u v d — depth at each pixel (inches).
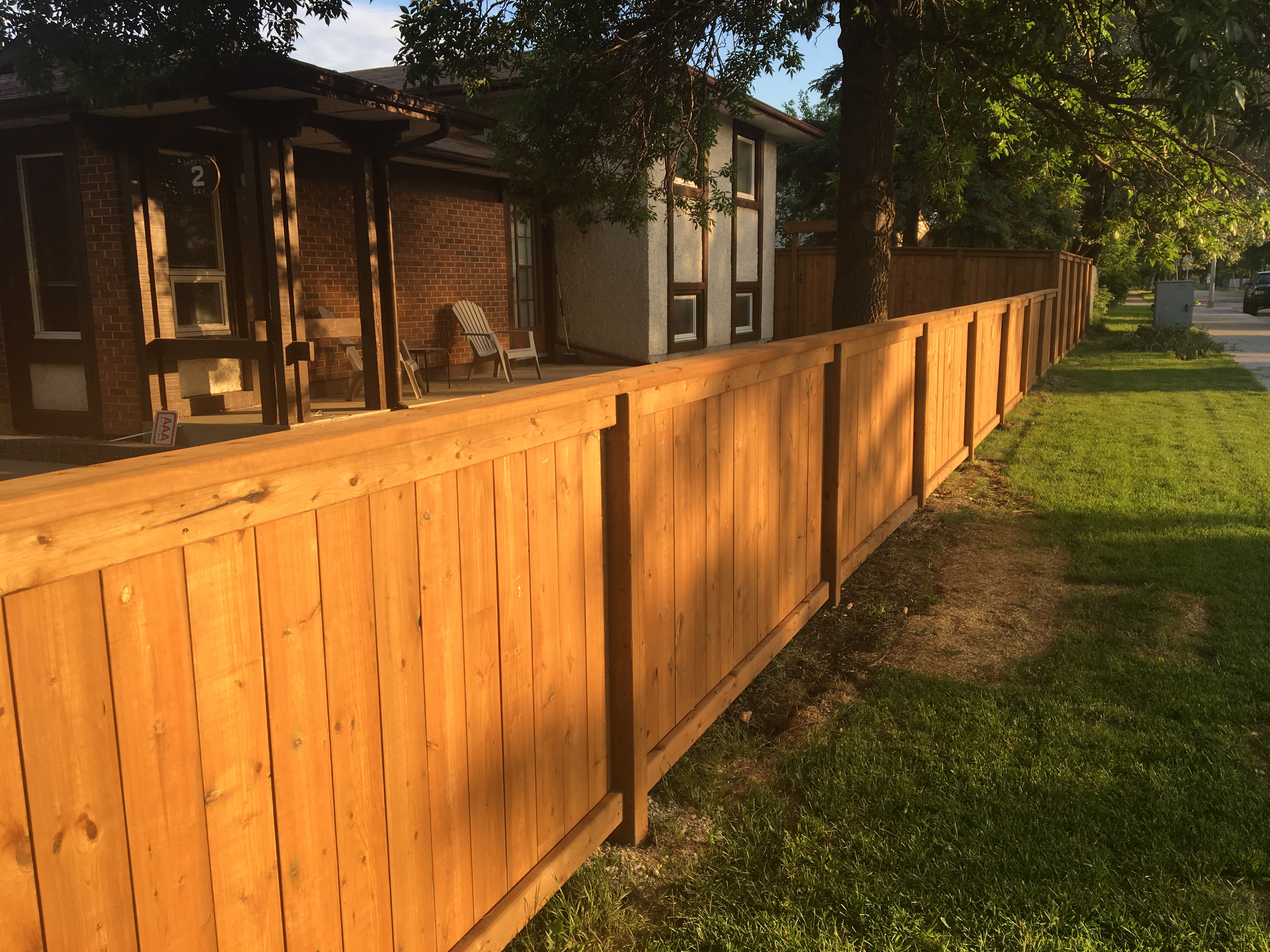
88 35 292.2
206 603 61.6
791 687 168.1
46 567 51.1
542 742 103.9
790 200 1480.1
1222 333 1067.3
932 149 451.8
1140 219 458.3
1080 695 158.4
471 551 88.4
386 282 385.1
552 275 625.3
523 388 99.7
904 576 224.8
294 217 334.6
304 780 70.9
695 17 328.2
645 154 363.3
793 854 118.2
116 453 335.3
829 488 197.6
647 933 106.0
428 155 465.1
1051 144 425.4
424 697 83.4
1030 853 116.4
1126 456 349.4
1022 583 218.1
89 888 55.2
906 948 101.9
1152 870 112.7
